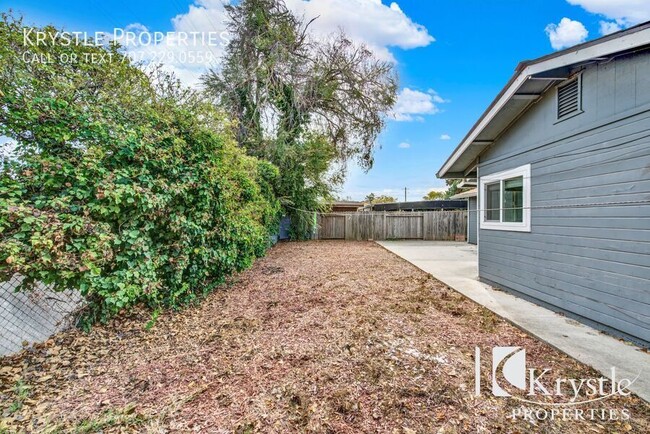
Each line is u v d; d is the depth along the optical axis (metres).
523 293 4.33
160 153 3.33
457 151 5.55
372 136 12.39
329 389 2.14
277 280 5.45
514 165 4.53
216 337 3.01
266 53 10.32
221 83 10.38
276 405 1.98
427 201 15.81
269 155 10.49
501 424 1.78
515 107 4.21
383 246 10.96
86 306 3.04
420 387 2.14
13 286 2.57
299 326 3.29
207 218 3.99
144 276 3.17
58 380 2.25
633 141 2.78
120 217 3.06
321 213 13.09
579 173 3.37
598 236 3.14
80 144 2.85
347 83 11.44
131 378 2.29
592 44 2.89
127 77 3.32
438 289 4.90
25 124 2.56
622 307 2.88
